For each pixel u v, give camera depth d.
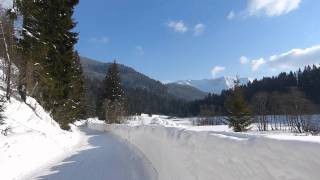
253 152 4.17
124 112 73.19
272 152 3.77
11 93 24.41
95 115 91.25
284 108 67.56
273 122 78.88
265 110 70.88
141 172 11.02
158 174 10.15
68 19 32.41
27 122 22.98
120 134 28.36
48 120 28.73
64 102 35.09
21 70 26.55
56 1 31.55
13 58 25.42
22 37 26.42
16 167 12.10
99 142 24.31
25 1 25.61
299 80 113.81
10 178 10.95
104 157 15.26
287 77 119.44
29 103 27.91
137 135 17.89
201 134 6.41
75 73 39.84
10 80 25.44
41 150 15.76
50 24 31.19
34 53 27.28
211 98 161.12
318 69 109.44
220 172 5.15
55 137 20.86
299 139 3.52
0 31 23.86
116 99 77.56
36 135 17.23
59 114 34.19
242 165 4.45
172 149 8.51
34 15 27.92
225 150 5.02
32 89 29.14
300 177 3.31
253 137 4.48
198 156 6.29
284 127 67.00
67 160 14.75
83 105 71.81
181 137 7.82
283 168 3.56
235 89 54.09
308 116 53.84
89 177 10.95
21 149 14.09
